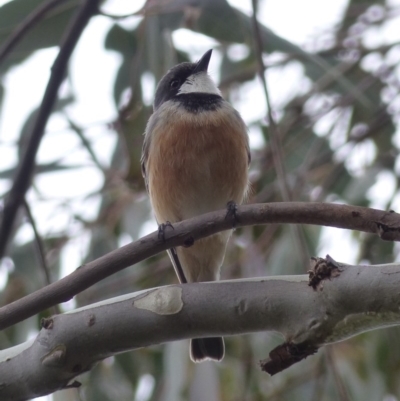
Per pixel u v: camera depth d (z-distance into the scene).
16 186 7.80
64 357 5.45
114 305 5.50
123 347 5.49
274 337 9.55
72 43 7.64
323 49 11.58
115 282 10.30
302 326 5.14
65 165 10.58
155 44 9.17
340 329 5.07
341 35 11.61
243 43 9.01
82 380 9.78
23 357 5.54
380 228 5.34
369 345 9.96
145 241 5.86
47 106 7.74
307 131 11.20
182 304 5.41
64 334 5.46
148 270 10.49
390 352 9.77
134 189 9.75
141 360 10.02
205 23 8.96
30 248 10.24
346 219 5.46
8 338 10.20
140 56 9.39
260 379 9.97
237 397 9.87
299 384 9.82
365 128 11.20
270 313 5.23
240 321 5.32
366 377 9.84
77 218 10.61
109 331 5.44
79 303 10.06
